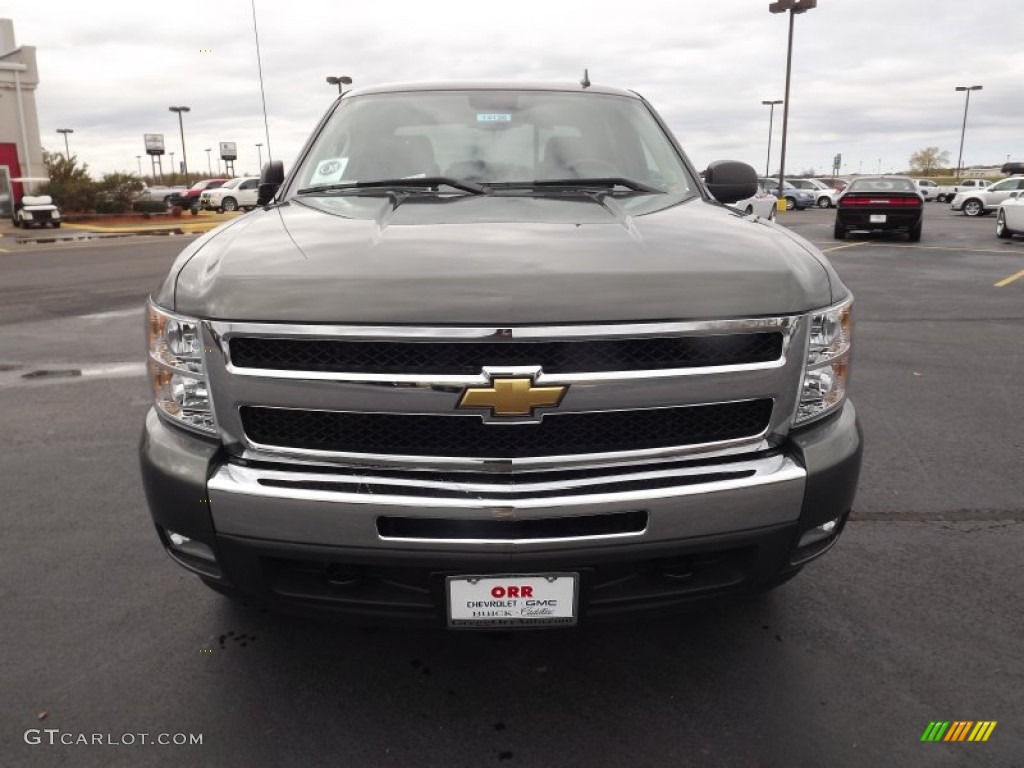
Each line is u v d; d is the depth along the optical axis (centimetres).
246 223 260
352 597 212
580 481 201
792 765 213
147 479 220
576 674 252
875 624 280
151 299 231
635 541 203
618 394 197
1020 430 490
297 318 197
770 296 206
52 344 773
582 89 373
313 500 200
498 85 372
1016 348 727
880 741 222
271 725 229
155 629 278
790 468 212
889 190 1950
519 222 244
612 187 312
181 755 217
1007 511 373
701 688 245
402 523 202
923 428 494
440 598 207
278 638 272
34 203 2714
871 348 727
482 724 229
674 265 207
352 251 215
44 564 326
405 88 370
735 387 204
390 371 196
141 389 598
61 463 441
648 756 217
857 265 1406
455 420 199
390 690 245
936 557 329
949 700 239
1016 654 263
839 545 340
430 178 307
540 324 192
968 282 1183
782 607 291
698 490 204
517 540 200
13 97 3117
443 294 194
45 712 235
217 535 209
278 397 201
